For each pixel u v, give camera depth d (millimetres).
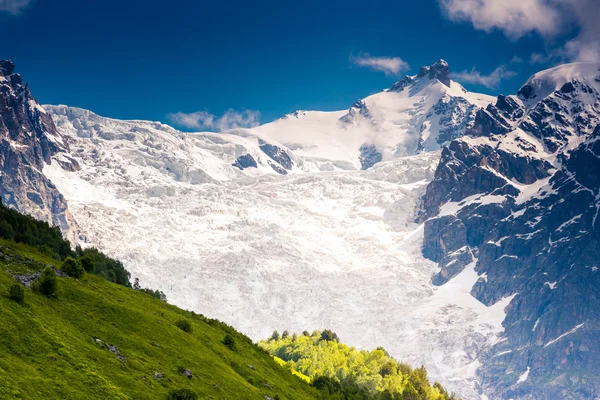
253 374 126375
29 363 77000
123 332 100625
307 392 144250
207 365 108625
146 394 84188
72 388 76312
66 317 94750
